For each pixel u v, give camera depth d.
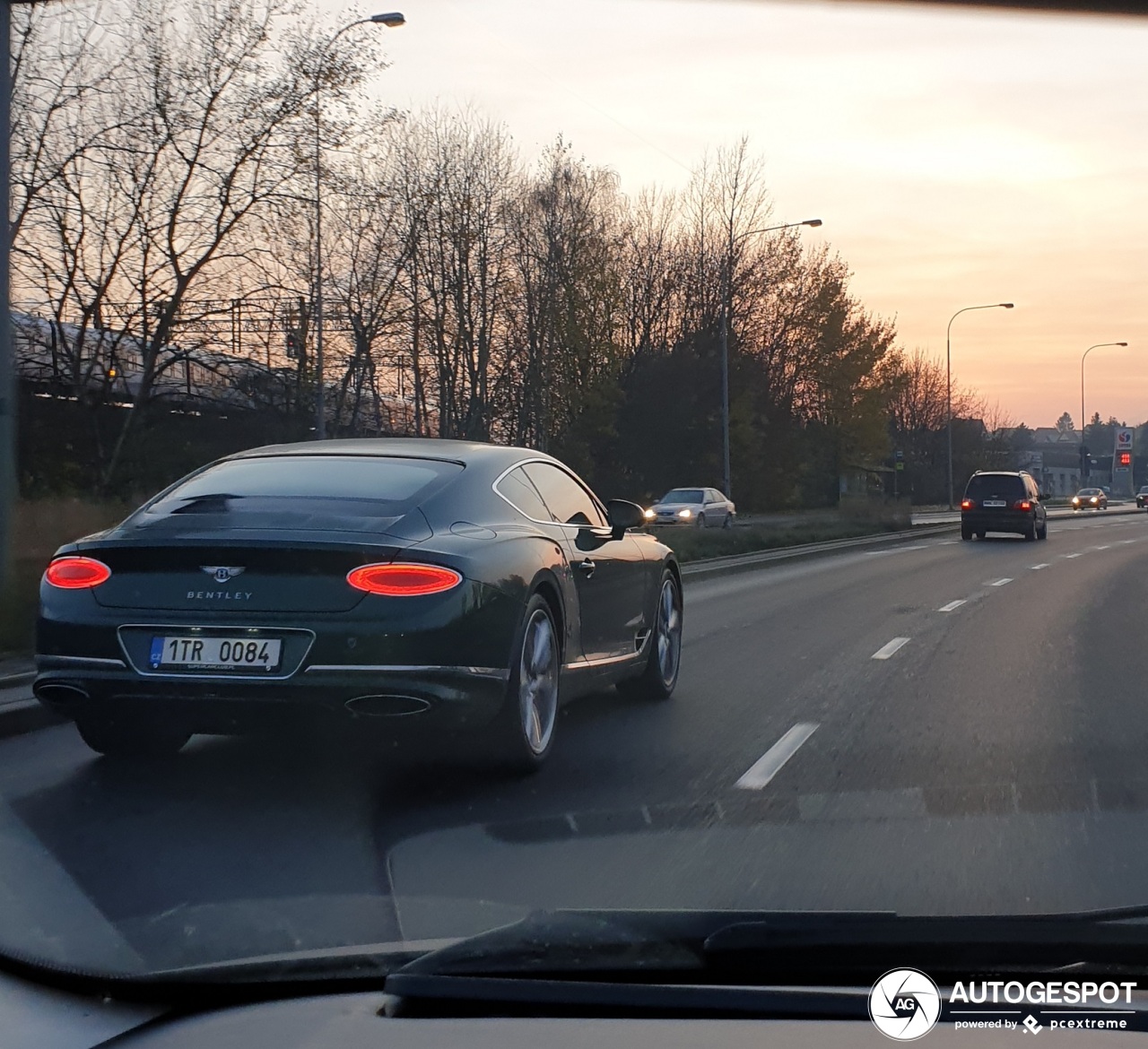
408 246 28.92
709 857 4.93
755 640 12.35
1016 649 11.67
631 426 55.97
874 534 35.94
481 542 5.91
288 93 23.19
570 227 46.88
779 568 23.67
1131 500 104.69
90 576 5.66
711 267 57.53
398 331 29.17
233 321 24.52
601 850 5.00
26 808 5.54
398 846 5.01
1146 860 4.95
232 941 3.78
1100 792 6.11
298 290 24.72
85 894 4.30
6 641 9.69
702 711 8.34
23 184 22.31
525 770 6.21
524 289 45.78
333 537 5.50
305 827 5.27
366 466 6.37
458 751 6.06
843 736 7.49
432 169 38.72
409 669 5.36
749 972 3.06
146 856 4.80
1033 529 36.16
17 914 4.04
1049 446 179.75
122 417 25.30
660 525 34.47
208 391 26.16
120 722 5.63
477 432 42.50
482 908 4.22
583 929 3.20
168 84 22.88
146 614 5.51
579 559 6.97
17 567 13.02
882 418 62.03
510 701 5.90
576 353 49.06
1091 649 11.70
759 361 58.38
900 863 4.89
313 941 3.80
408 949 3.37
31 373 23.64
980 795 6.02
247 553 5.46
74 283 23.19
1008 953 3.08
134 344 24.27
